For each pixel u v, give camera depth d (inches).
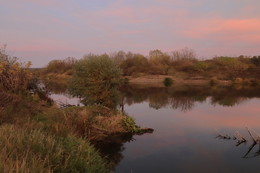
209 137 527.2
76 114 512.7
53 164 247.4
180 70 2679.6
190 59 3139.8
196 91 1461.6
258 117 723.4
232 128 600.1
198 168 372.5
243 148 459.2
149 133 556.1
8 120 409.7
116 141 493.7
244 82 2092.8
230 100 1074.7
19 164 209.2
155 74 2514.8
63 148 297.7
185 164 388.5
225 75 2407.7
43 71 2689.5
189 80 2249.0
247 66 2642.7
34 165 211.8
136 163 390.9
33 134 300.2
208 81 2188.7
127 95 1267.2
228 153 434.9
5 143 252.4
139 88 1683.1
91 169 280.2
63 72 2635.3
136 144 479.5
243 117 724.7
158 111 822.5
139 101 1053.2
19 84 670.5
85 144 342.6
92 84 681.6
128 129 553.6
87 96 686.5
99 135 484.4
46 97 729.0
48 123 441.4
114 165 382.6
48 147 275.3
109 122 542.0
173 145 476.7
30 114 502.6
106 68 687.1
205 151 443.8
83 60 719.1
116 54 3043.8
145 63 2760.8
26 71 703.1
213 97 1179.9
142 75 2466.8
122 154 426.9
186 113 787.4
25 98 619.5
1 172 189.3
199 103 995.9
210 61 3024.1
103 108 608.4
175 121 675.4
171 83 2105.1
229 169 370.6
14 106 501.0
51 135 332.2
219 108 879.1
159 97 1185.4
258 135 507.5
